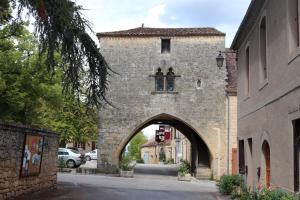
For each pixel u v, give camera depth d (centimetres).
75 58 999
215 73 3509
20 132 1523
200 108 3491
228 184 1895
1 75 2283
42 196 1627
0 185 1373
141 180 2912
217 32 3522
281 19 1230
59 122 3825
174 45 3544
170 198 1767
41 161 1750
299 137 1071
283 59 1210
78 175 3047
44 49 983
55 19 927
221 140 3453
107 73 1049
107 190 1941
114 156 3475
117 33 3550
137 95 3519
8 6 933
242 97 1941
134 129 3488
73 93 1034
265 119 1448
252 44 1698
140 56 3544
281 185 1219
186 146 5106
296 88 1083
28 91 2406
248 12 1596
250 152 1794
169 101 3506
